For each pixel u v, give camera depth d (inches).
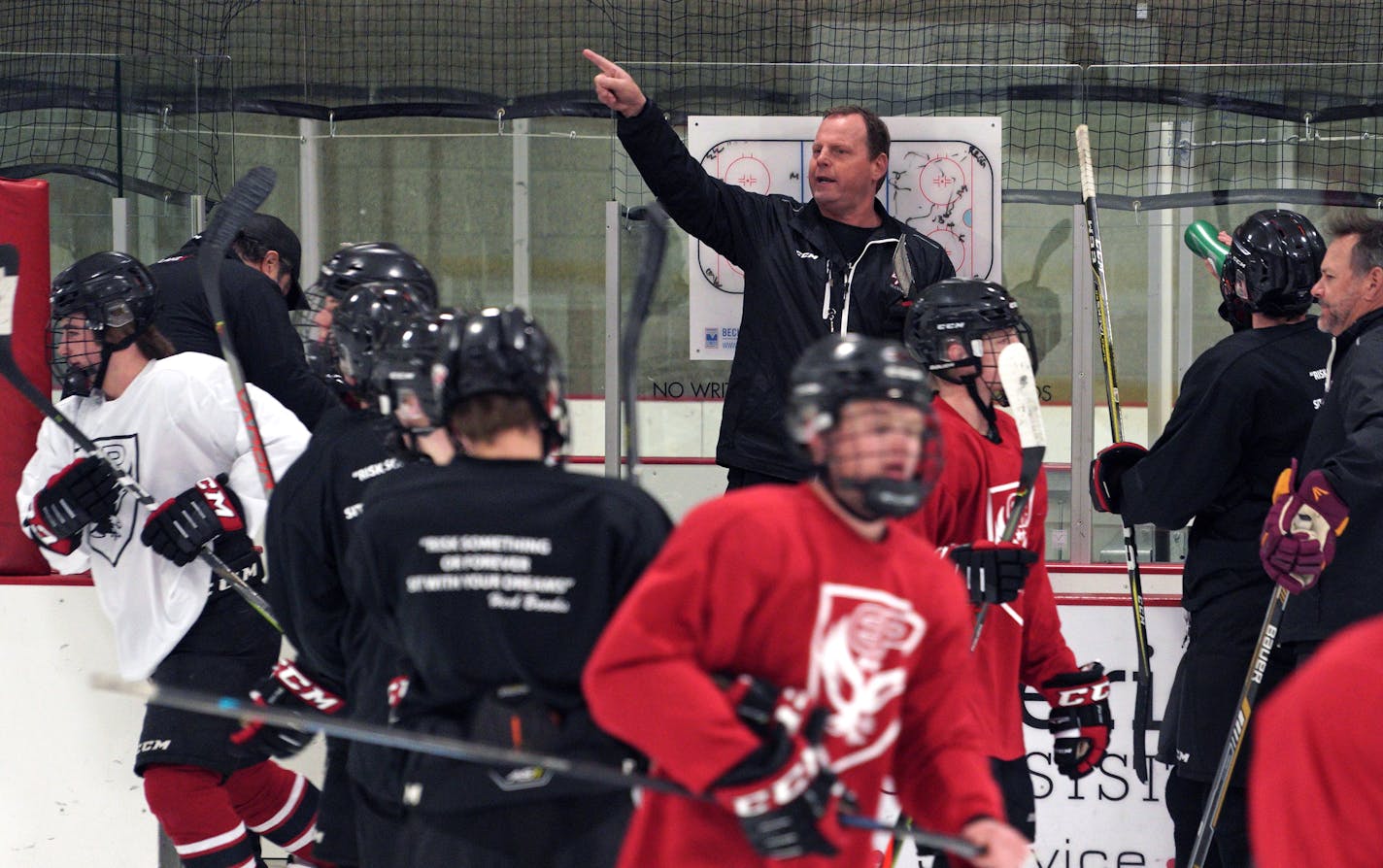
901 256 577.0
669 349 624.1
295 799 544.4
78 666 571.8
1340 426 475.5
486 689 314.2
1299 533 458.9
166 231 641.6
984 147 613.3
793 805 268.5
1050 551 616.1
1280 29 824.3
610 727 273.6
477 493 313.3
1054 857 583.2
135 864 576.1
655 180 568.1
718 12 868.0
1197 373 511.5
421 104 850.1
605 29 856.3
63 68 634.8
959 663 296.0
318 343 424.2
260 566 504.7
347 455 389.1
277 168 865.5
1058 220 614.5
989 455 446.3
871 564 281.4
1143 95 609.3
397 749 359.9
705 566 272.1
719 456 585.0
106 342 499.2
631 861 294.2
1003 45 836.0
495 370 314.2
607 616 312.5
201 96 641.6
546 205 822.5
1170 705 542.9
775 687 276.7
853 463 273.0
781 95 613.9
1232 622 513.3
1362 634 200.7
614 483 318.0
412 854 325.4
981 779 289.1
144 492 492.4
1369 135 602.5
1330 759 194.5
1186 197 612.4
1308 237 512.1
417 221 845.8
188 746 493.4
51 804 575.5
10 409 575.5
